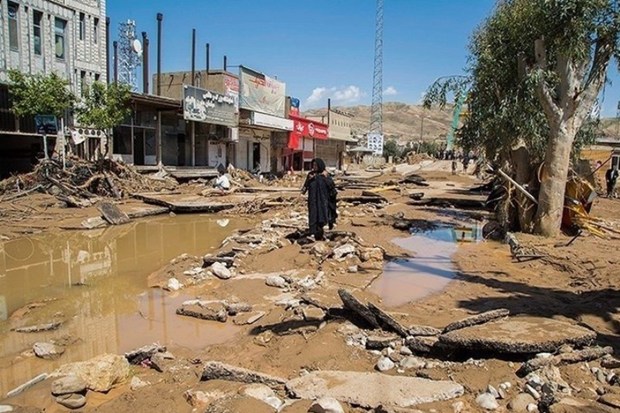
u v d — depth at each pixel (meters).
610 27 11.07
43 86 19.36
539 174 13.19
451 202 22.19
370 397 4.13
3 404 4.52
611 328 6.00
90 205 18.38
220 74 32.31
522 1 13.64
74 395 4.66
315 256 10.21
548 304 7.06
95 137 24.22
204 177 29.17
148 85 33.75
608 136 32.25
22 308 7.79
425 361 5.03
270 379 4.65
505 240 13.09
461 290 8.05
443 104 16.16
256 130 38.38
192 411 4.16
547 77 12.28
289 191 26.58
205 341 6.33
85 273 10.15
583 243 11.62
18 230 14.09
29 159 22.50
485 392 4.23
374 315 6.06
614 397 3.90
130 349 6.10
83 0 24.16
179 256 11.34
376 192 25.39
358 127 162.88
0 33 20.00
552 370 4.37
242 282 8.78
